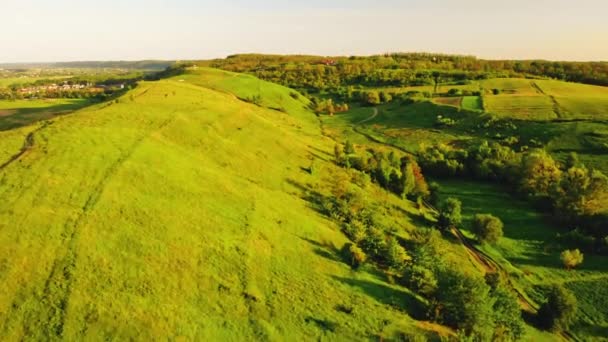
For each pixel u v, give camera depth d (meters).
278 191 63.44
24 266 34.41
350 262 47.94
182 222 44.56
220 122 83.31
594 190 74.69
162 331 31.91
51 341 29.25
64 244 37.09
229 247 43.19
